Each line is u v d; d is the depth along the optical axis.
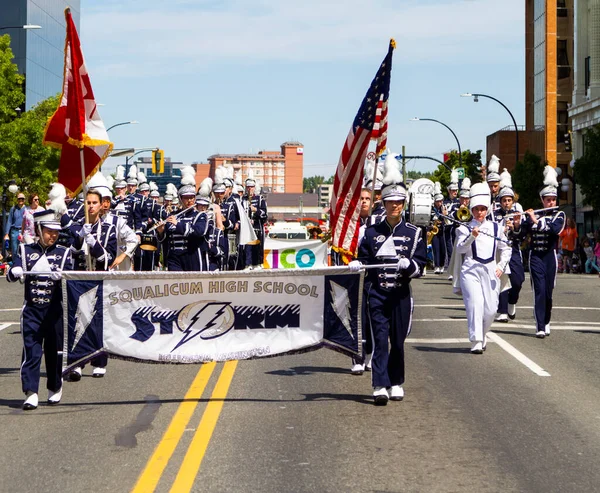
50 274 9.59
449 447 8.14
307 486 7.02
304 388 10.73
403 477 7.25
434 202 28.28
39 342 9.80
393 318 9.89
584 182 45.50
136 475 7.32
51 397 9.95
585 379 11.38
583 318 17.83
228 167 24.94
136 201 22.17
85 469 7.50
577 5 62.41
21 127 44.72
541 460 7.75
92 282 9.77
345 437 8.46
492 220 14.20
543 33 74.62
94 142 11.50
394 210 9.88
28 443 8.34
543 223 14.97
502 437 8.49
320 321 10.10
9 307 20.06
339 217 11.66
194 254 15.73
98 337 9.80
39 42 76.44
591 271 34.88
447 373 11.77
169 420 9.14
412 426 8.88
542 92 75.06
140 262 21.84
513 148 81.06
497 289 13.39
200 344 9.98
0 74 44.69
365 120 11.42
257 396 10.27
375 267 9.82
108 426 8.93
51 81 80.88
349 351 10.07
